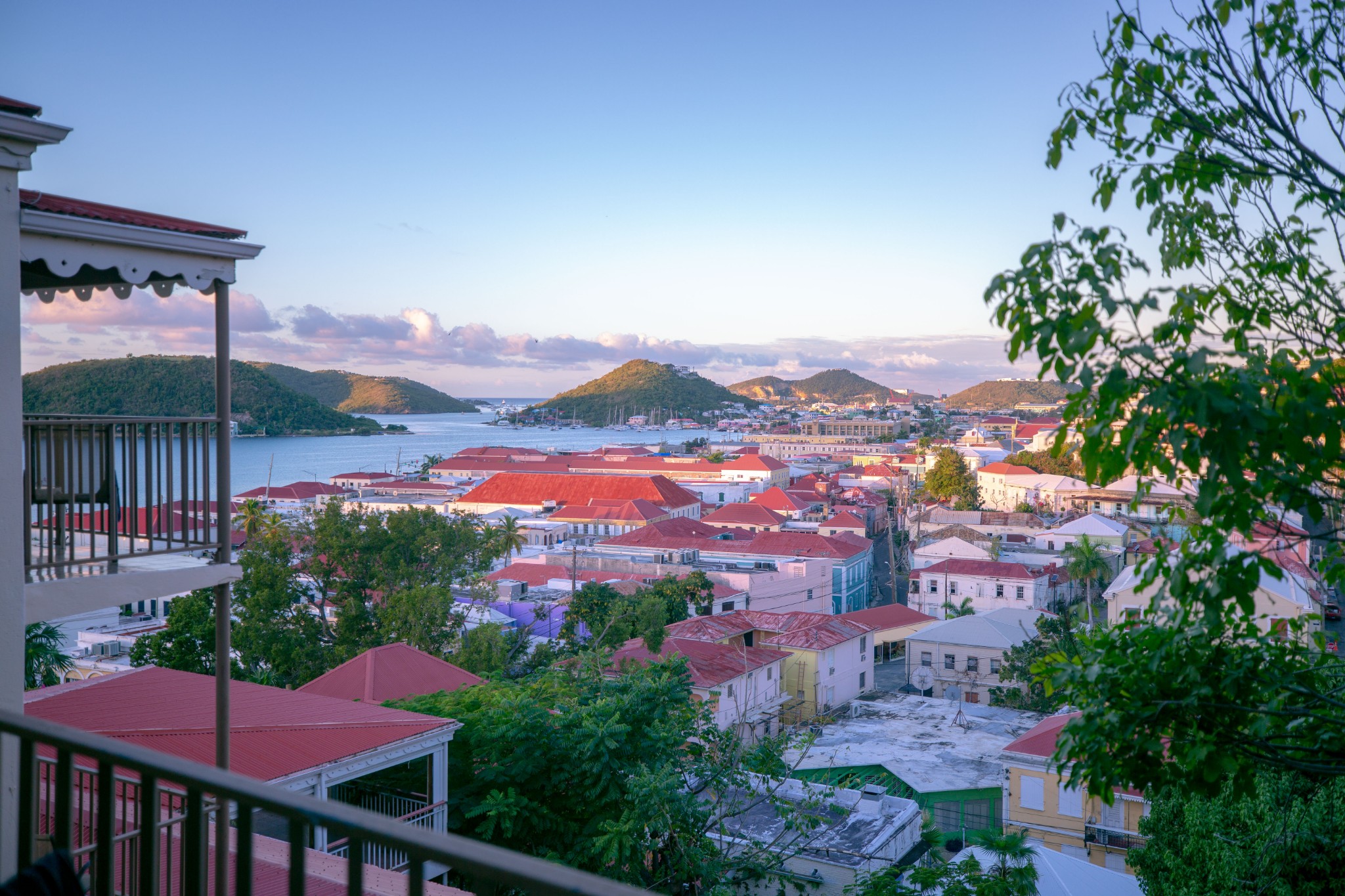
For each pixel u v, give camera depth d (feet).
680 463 571.69
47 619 21.12
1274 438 13.35
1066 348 13.98
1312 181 17.04
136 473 24.43
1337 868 38.29
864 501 440.45
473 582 146.51
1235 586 14.75
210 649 121.39
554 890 5.42
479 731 52.06
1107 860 92.68
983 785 111.55
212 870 30.66
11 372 18.11
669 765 48.98
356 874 6.31
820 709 165.68
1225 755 17.26
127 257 21.29
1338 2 17.20
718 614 194.08
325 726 44.65
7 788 15.78
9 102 18.03
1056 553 266.77
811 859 71.67
